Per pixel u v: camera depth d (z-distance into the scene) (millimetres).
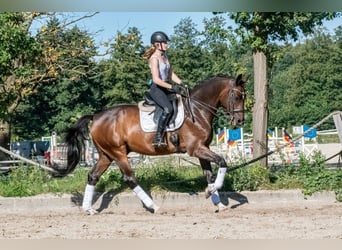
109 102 68688
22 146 40219
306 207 12977
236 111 12555
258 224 10891
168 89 12484
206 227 10695
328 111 73875
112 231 10461
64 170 13430
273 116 73625
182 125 12492
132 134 12758
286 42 16469
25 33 16922
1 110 19719
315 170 14594
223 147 35094
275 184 14320
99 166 13203
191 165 17109
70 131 13297
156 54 12453
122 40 27656
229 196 13688
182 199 13656
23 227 11070
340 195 13570
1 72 17516
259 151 15984
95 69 30359
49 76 26312
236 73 16391
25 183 14438
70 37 27500
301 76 84562
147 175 14789
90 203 12969
